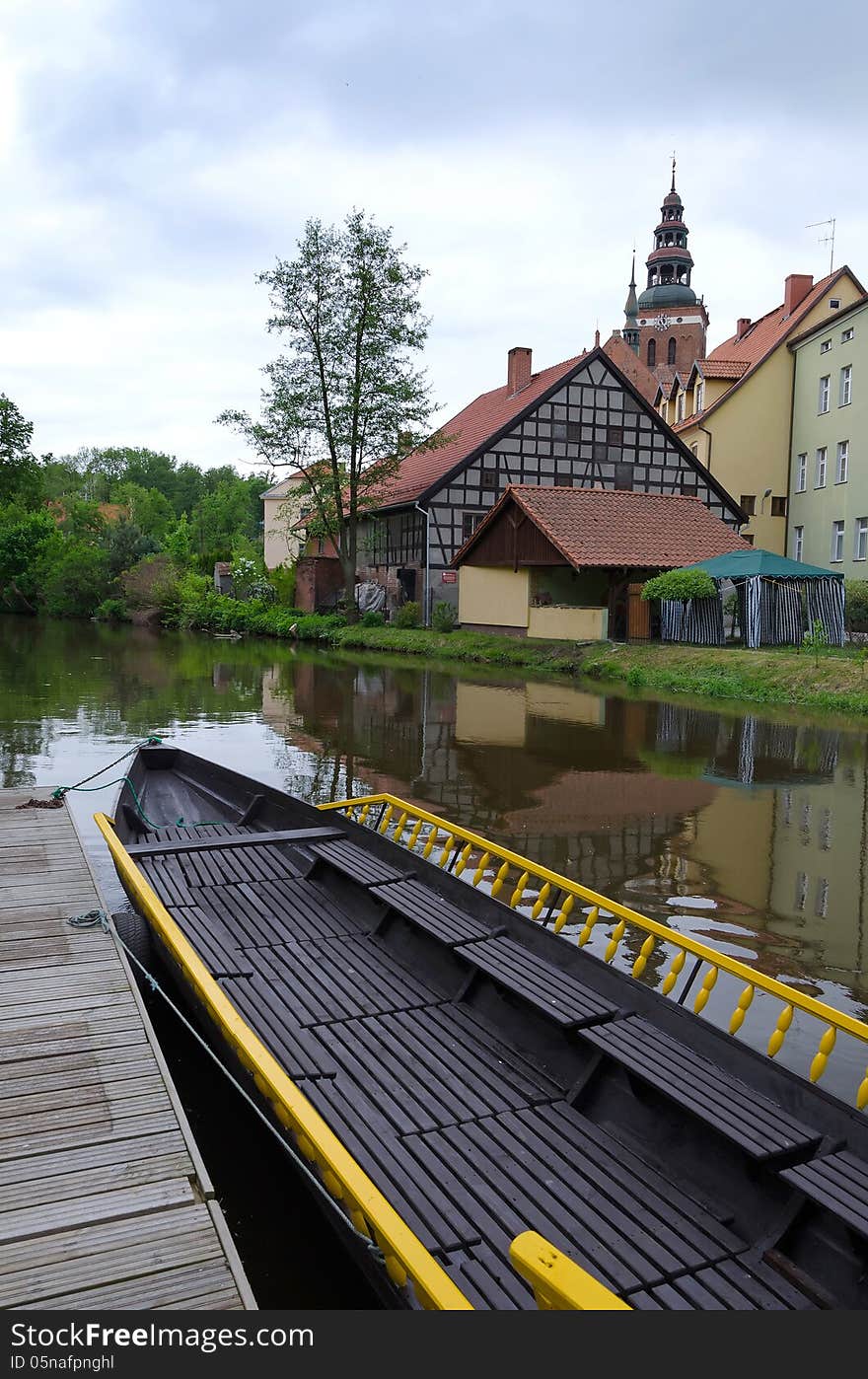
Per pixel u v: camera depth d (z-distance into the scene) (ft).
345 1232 10.85
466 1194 11.17
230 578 165.99
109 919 18.89
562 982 14.97
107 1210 10.51
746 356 122.42
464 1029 15.19
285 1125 11.87
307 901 20.58
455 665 87.61
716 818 32.42
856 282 114.01
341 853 21.66
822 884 25.41
